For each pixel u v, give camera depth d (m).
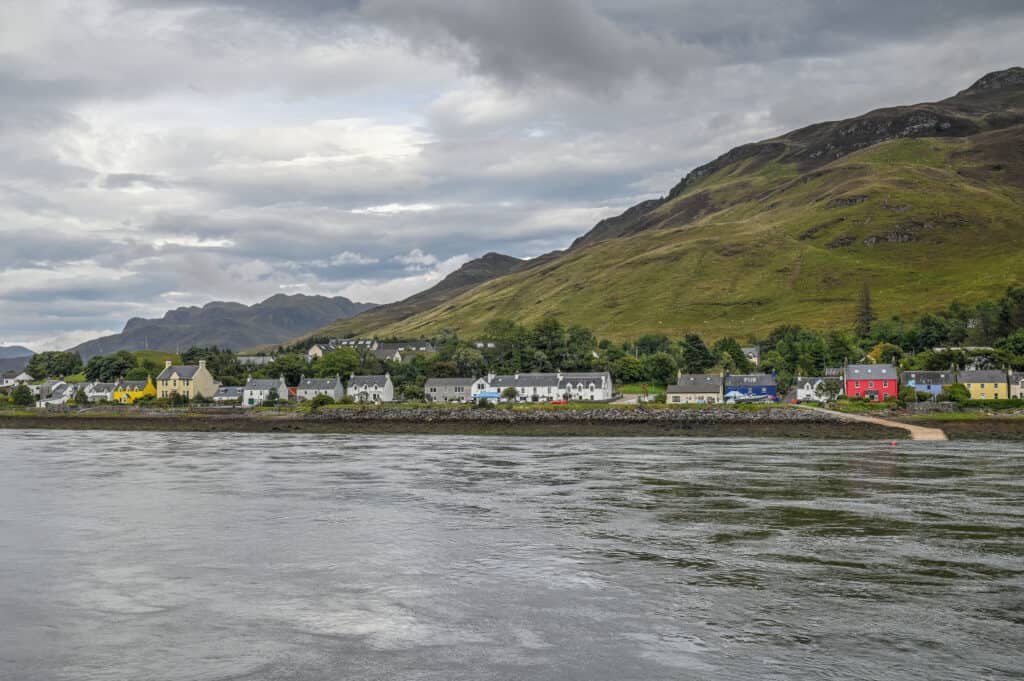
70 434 165.88
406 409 173.75
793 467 93.62
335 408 180.38
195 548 54.44
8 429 185.62
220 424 176.25
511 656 34.97
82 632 38.66
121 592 44.78
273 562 50.62
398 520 62.88
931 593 42.84
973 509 65.56
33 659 35.50
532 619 39.53
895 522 60.66
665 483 81.19
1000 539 54.78
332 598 43.22
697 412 152.12
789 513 64.50
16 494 77.12
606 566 48.78
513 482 82.88
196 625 39.38
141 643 37.19
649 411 155.75
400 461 104.38
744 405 156.12
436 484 81.88
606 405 171.12
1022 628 37.56
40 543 56.25
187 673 33.78
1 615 41.19
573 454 112.06
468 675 33.03
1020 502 68.75
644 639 36.72
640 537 56.31
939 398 178.12
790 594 42.91
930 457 103.44
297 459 108.25
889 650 35.09
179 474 91.81
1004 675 32.47
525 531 58.56
